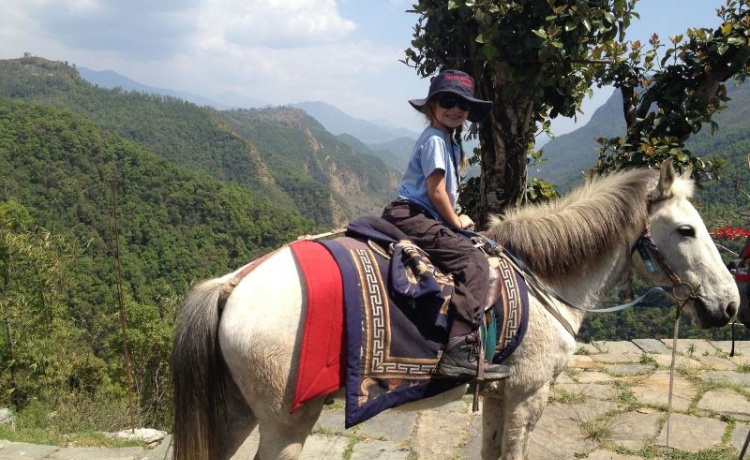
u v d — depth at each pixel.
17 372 7.85
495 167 5.56
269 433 2.29
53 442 4.47
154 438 4.55
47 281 8.35
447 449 4.16
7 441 4.35
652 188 2.94
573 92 5.49
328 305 2.24
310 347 2.21
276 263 2.36
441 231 2.51
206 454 2.29
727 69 5.54
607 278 2.98
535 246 2.81
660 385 5.48
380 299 2.30
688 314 2.97
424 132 2.65
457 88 2.52
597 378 5.73
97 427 5.28
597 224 2.86
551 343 2.71
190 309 2.36
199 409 2.28
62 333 8.44
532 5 4.50
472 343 2.41
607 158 6.02
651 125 5.84
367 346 2.27
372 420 4.63
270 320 2.21
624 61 5.86
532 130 6.02
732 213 7.15
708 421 4.66
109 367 8.12
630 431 4.48
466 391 2.69
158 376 7.50
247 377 2.24
